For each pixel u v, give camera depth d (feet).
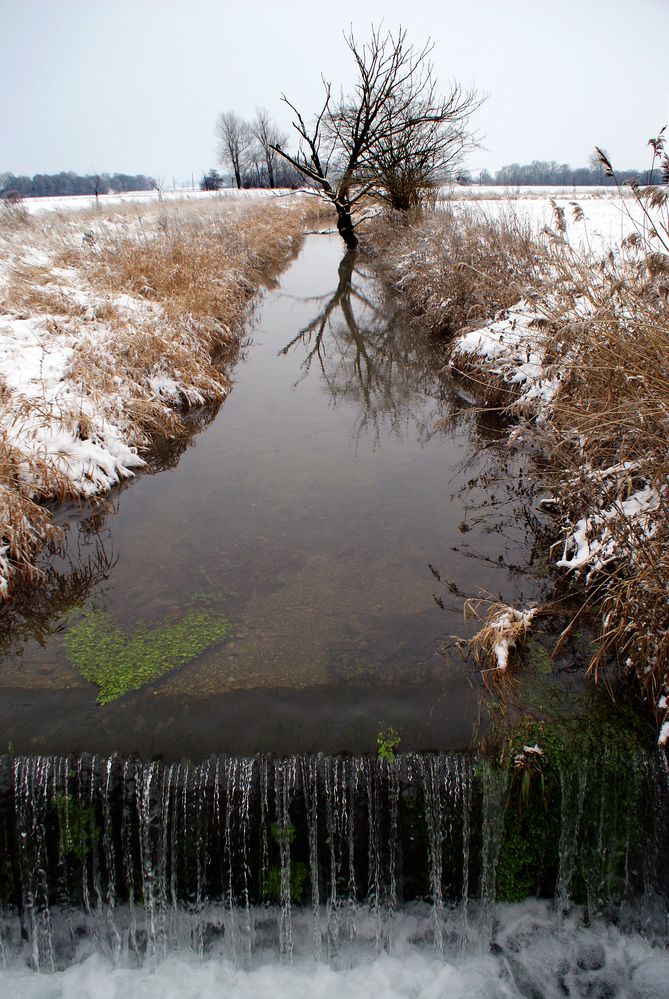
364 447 22.94
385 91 58.39
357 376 31.12
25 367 21.40
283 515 18.17
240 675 12.14
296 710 11.12
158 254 39.22
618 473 13.25
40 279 30.63
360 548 16.34
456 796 9.82
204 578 15.37
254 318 42.98
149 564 16.03
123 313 28.68
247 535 17.17
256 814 9.78
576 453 15.35
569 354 17.33
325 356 34.68
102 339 25.30
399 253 50.01
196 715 11.08
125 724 10.93
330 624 13.53
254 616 13.88
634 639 11.26
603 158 13.32
